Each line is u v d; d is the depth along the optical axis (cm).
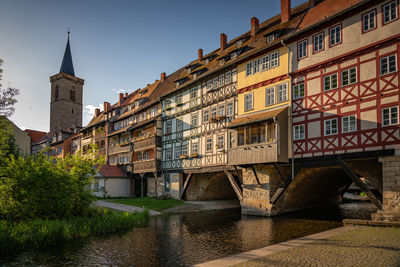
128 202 2664
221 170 2253
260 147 1788
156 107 3209
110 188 3369
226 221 1809
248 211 2028
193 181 2812
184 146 2698
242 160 1902
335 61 1584
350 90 1511
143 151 3362
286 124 1766
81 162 1734
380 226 1316
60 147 5469
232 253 1074
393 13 1380
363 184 1434
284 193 1964
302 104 1722
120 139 3819
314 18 1798
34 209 1462
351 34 1527
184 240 1315
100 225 1480
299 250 1009
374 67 1430
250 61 2080
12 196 1423
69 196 1588
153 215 2103
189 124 2656
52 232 1268
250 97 2053
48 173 1518
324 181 2189
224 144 2233
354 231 1266
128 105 3891
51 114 6719
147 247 1199
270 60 1941
